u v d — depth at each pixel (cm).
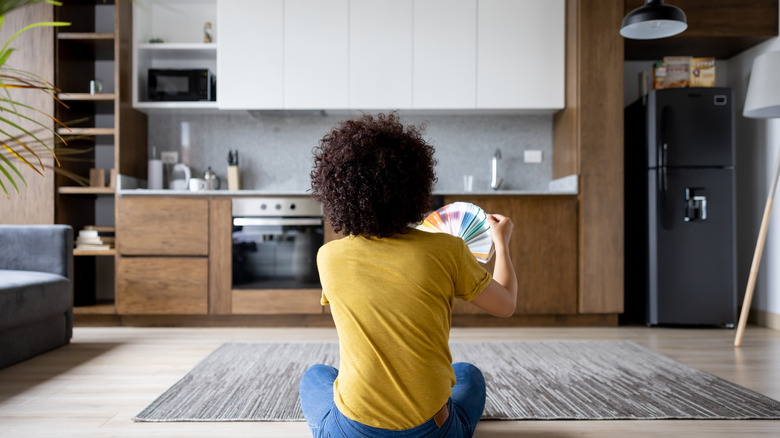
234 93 369
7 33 350
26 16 350
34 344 263
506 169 414
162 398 196
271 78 368
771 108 296
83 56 388
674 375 229
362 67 369
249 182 412
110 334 325
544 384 216
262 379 222
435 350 102
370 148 100
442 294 102
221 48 368
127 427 169
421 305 100
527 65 371
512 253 350
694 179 350
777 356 268
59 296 282
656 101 354
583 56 348
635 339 312
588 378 224
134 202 346
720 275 350
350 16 368
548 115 414
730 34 356
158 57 403
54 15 352
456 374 133
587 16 348
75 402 193
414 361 100
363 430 101
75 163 377
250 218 347
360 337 101
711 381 220
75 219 375
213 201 347
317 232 350
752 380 224
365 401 101
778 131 352
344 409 103
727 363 253
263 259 349
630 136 387
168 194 347
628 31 307
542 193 349
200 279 347
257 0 368
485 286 108
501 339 311
